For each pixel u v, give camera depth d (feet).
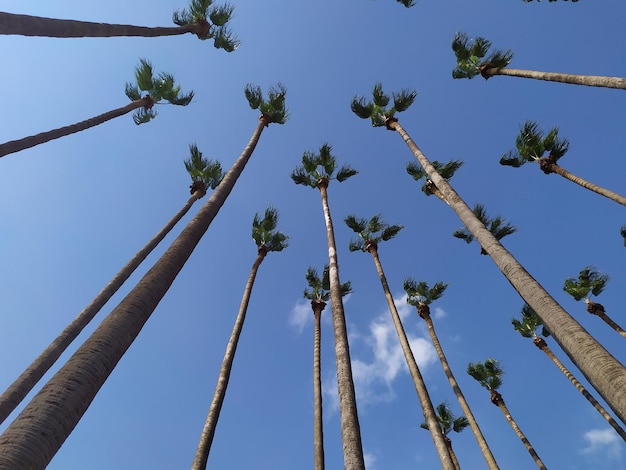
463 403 73.61
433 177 52.16
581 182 69.15
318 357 70.95
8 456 10.38
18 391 38.55
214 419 48.32
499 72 59.52
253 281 73.20
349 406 35.14
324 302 83.20
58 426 11.96
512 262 31.86
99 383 14.24
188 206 74.23
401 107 72.23
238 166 44.16
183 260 23.35
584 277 94.43
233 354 57.77
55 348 44.37
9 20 20.75
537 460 79.00
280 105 67.77
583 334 23.44
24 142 43.16
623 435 75.92
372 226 93.20
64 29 25.17
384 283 80.59
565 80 48.16
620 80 41.47
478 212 83.35
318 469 54.39
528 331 103.19
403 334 70.28
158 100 65.72
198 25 54.13
